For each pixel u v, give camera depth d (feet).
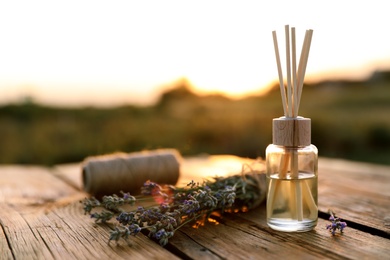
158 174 2.68
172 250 1.76
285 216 1.87
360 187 2.86
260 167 2.35
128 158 2.68
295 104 1.86
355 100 14.70
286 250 1.69
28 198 2.71
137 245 1.77
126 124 10.37
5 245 1.80
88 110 11.25
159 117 11.09
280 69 1.88
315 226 1.94
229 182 2.22
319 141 11.87
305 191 1.87
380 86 15.64
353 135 11.91
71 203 2.55
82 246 1.77
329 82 14.89
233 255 1.65
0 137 9.75
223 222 2.06
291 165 1.85
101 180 2.56
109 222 2.11
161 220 1.83
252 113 10.32
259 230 1.93
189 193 2.09
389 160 10.79
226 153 10.14
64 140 9.80
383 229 1.95
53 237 1.89
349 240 1.79
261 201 2.28
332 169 3.66
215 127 10.34
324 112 13.17
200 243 1.78
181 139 10.09
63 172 3.82
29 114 11.27
